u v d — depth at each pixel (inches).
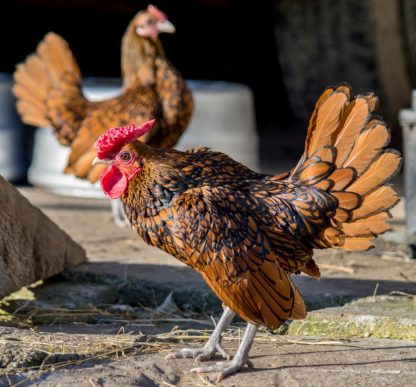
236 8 682.8
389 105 596.4
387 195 200.2
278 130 705.0
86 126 360.8
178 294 277.1
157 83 356.8
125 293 284.4
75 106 366.6
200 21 699.4
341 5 595.8
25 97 381.4
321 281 283.6
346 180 202.1
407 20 578.2
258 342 232.2
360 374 205.0
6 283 252.5
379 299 259.1
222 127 454.3
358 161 201.5
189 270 300.7
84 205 435.2
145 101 352.8
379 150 200.1
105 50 709.3
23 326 246.7
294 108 664.4
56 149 459.8
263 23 706.8
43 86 376.2
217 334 217.0
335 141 204.2
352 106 202.1
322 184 203.6
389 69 588.7
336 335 239.1
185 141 446.6
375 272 299.9
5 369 203.0
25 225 264.2
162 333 244.4
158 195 203.5
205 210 199.5
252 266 198.2
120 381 198.7
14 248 257.9
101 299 277.9
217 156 215.0
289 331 244.2
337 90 203.3
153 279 286.0
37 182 471.8
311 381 200.5
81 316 262.5
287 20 625.0
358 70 602.2
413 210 337.1
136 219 208.4
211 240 198.2
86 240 355.6
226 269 197.5
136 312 271.9
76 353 212.7
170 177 204.5
